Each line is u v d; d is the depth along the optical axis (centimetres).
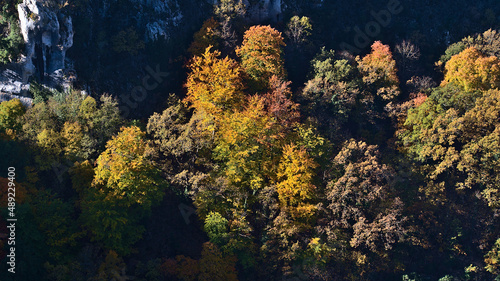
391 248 9944
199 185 9481
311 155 10169
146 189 8931
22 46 9456
